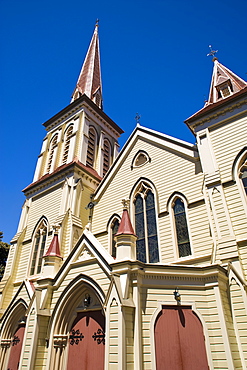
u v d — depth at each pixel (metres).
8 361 16.17
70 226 21.23
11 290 23.05
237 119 17.17
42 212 25.34
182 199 17.89
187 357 9.80
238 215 14.23
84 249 13.92
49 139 33.38
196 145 19.22
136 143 23.64
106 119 34.75
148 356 9.70
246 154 15.70
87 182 25.62
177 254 16.30
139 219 19.53
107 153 32.91
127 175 22.41
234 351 10.12
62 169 25.70
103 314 11.89
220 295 11.02
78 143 28.61
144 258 17.61
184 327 10.42
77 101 32.47
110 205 22.08
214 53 24.75
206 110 18.50
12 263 24.14
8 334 17.25
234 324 11.23
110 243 20.25
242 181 15.21
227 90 20.03
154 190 19.67
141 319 10.35
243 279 12.23
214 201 15.29
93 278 12.41
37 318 12.79
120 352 9.35
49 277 14.07
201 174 17.80
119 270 11.30
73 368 11.66
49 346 12.30
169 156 20.45
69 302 13.09
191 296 11.15
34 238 24.45
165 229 17.55
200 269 11.71
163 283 11.27
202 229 15.96
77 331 12.52
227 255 13.30
